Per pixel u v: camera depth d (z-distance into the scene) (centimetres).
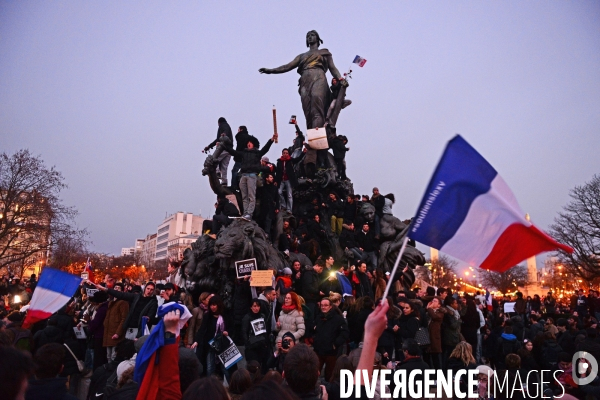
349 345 1128
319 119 2319
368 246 1947
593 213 4734
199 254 1509
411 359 733
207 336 966
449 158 414
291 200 2053
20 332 823
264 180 1792
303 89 2375
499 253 399
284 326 975
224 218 1697
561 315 2247
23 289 2072
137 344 685
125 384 507
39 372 444
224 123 2120
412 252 1969
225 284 1405
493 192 403
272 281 1209
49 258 6512
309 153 2220
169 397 396
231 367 975
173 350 409
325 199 2128
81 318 1342
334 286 1416
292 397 257
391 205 2136
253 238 1462
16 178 4847
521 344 1398
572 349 1248
